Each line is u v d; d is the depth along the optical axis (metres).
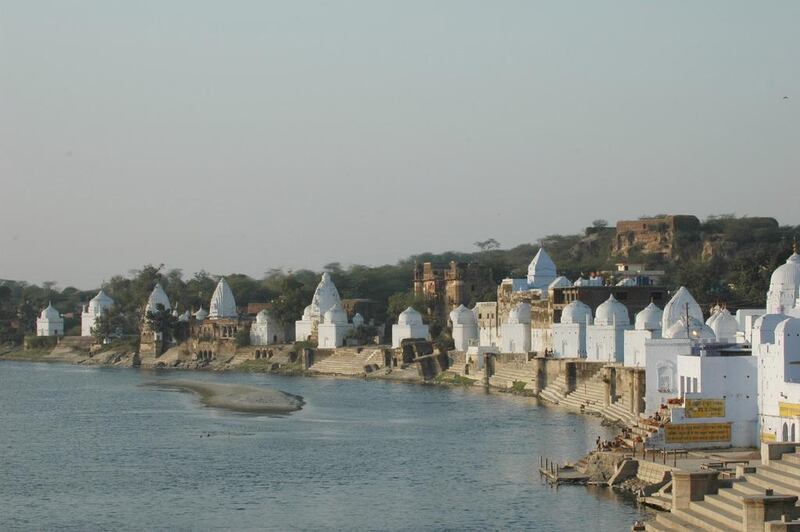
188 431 172.75
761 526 86.81
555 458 139.38
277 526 107.56
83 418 194.88
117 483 129.25
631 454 126.31
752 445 132.00
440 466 136.25
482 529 104.44
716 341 155.75
